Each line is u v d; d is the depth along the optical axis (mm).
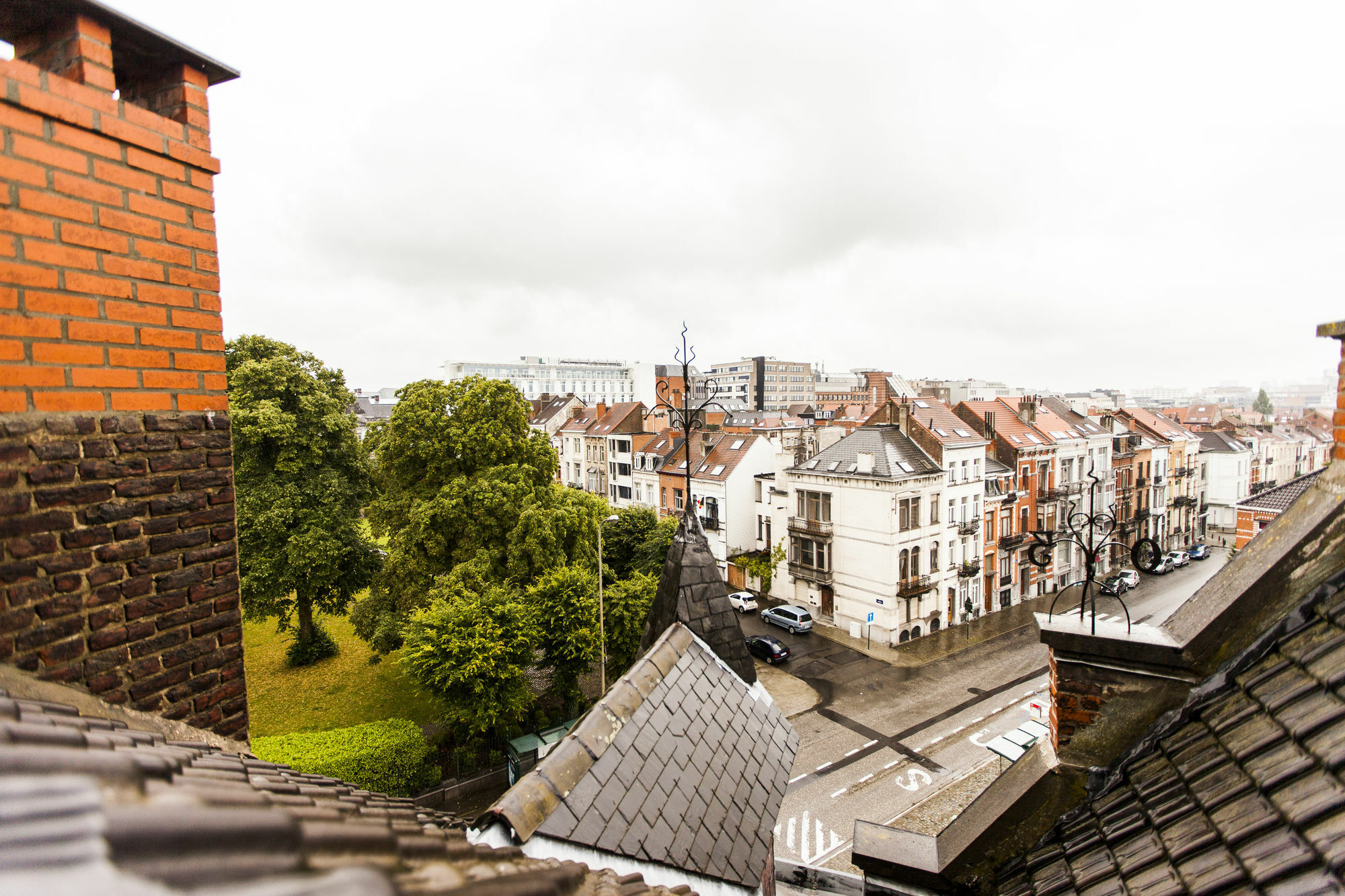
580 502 25922
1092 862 3572
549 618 18453
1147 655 3939
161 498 3363
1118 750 4074
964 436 32500
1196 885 2793
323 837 1598
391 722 18047
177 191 3449
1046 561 4602
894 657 27828
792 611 31047
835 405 114188
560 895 2133
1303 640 3469
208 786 1928
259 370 22078
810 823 16531
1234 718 3498
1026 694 23641
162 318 3367
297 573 21875
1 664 2705
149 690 3301
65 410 2945
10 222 2729
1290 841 2574
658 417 50906
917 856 4652
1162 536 47531
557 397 78125
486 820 3709
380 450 23859
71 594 2973
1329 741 2779
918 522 29516
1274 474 58562
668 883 4094
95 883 891
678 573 6379
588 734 4508
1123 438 42719
